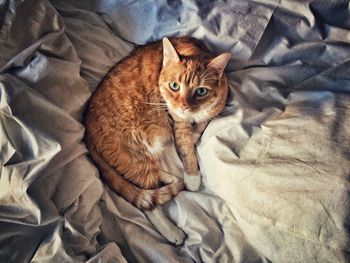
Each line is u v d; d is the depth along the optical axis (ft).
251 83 1.71
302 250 1.30
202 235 1.59
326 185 1.31
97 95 1.74
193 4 1.69
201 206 1.69
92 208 1.59
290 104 1.61
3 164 1.39
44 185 1.45
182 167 1.85
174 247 1.64
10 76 1.43
